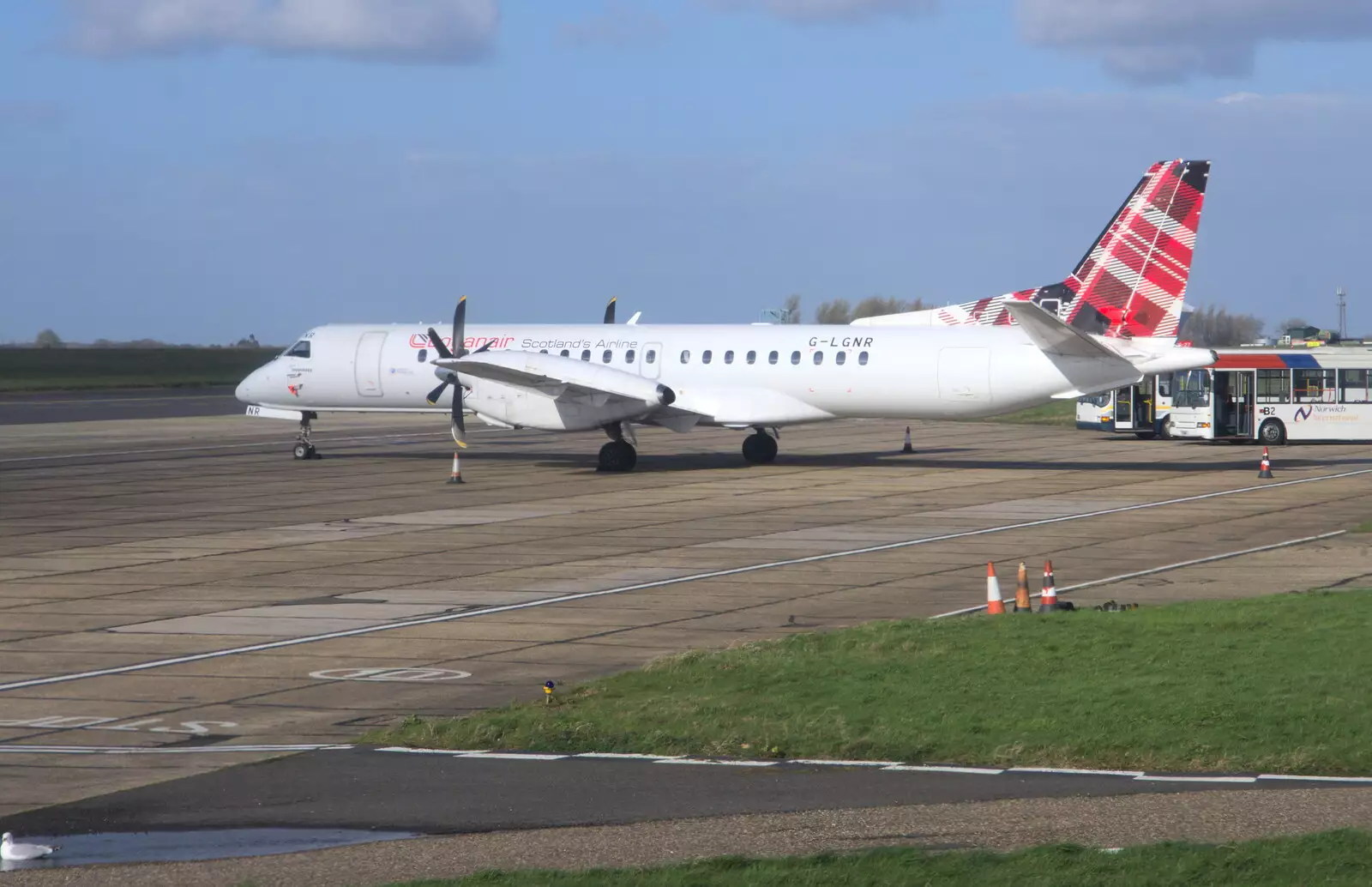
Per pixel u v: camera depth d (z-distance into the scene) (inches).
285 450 3944.4
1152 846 720.3
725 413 3137.3
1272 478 2938.0
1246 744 946.7
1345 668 1125.1
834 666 1208.2
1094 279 2925.7
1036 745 963.3
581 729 1029.2
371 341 3422.7
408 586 1708.9
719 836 779.4
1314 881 656.4
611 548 2010.3
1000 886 666.8
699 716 1064.8
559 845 767.7
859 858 715.4
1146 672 1144.8
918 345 2997.0
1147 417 4286.4
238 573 1813.5
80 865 748.6
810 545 2027.6
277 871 732.7
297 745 1013.8
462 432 3097.9
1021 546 1988.2
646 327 3282.5
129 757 983.0
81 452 3900.1
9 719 1097.4
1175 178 2854.3
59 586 1723.7
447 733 1031.6
